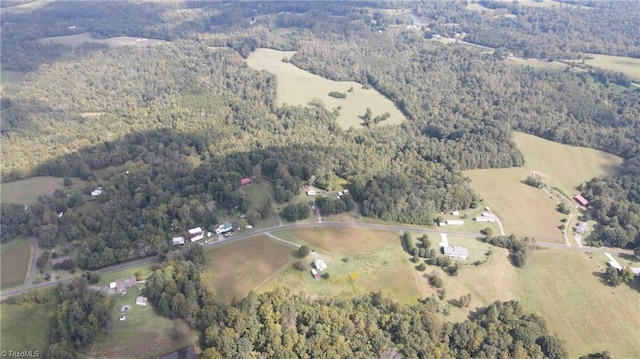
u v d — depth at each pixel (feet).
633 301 628.69
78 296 567.59
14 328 539.70
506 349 515.09
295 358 485.15
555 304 622.13
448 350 515.50
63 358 485.15
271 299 556.10
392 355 494.18
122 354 509.76
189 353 508.53
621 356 553.64
